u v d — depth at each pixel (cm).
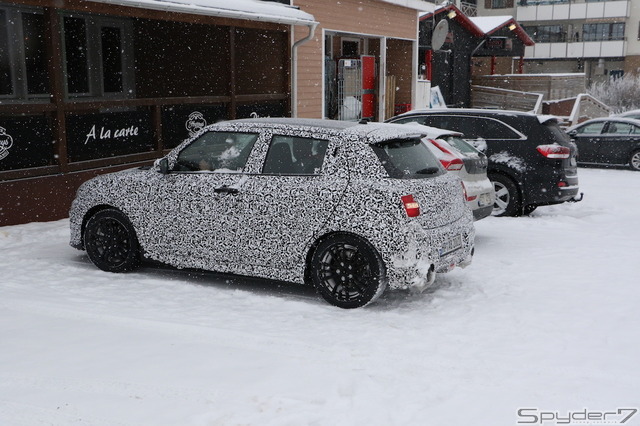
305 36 1599
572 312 604
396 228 581
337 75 1964
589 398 424
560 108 3155
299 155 636
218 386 432
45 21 941
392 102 2206
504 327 562
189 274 726
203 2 1141
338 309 607
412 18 2203
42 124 980
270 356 488
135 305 604
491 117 1118
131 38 1476
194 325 549
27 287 650
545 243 902
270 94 1472
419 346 513
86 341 511
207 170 672
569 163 1096
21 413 393
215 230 655
